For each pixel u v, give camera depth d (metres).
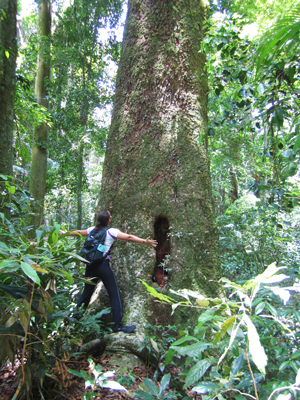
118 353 2.81
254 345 1.10
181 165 3.77
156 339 2.89
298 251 4.24
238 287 1.41
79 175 9.41
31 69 11.36
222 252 5.21
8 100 3.85
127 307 3.29
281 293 1.22
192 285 3.37
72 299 3.47
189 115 3.96
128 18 4.38
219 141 6.20
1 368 2.23
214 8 6.96
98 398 2.14
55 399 2.14
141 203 3.69
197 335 1.79
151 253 3.51
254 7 5.07
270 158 3.21
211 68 3.68
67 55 10.48
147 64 4.04
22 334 2.07
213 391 1.52
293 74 2.81
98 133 9.52
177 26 4.14
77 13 10.58
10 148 3.83
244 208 5.30
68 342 2.76
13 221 3.61
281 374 1.90
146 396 1.74
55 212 11.09
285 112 2.94
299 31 2.38
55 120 9.96
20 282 2.21
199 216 3.67
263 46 2.56
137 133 3.93
